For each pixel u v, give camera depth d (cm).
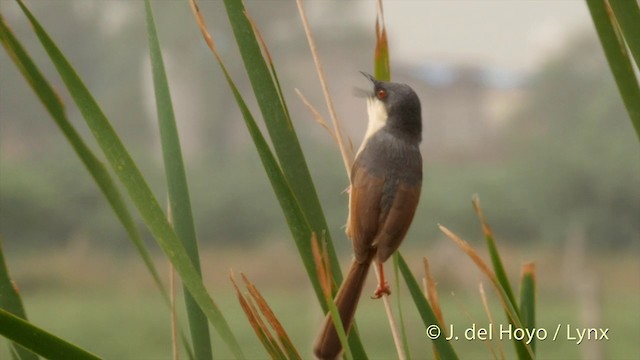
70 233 4131
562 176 4031
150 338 2692
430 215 4041
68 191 4156
